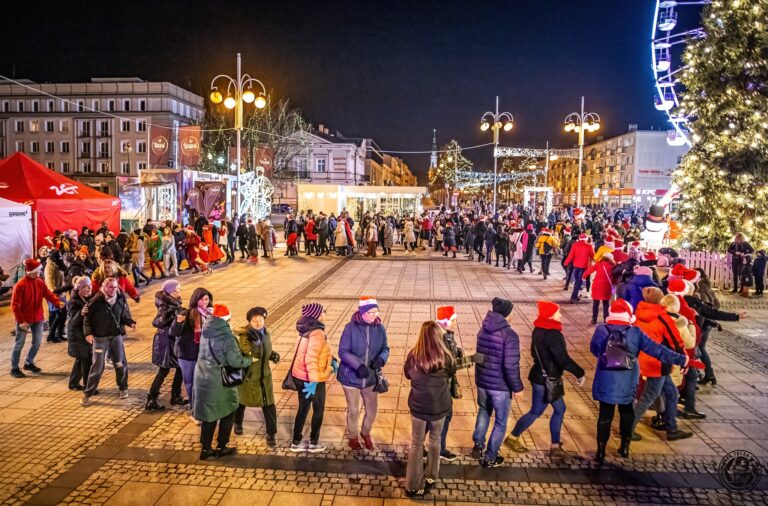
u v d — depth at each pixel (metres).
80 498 5.07
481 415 5.77
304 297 14.61
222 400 5.65
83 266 10.78
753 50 15.27
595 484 5.34
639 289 8.39
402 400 7.38
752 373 8.57
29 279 8.45
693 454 5.93
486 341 5.61
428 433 5.71
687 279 8.15
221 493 5.16
